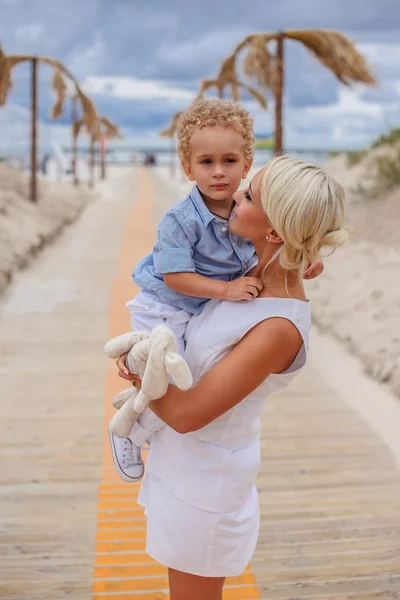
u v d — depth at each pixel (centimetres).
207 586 221
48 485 459
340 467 487
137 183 4688
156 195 3412
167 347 191
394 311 852
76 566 361
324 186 183
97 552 376
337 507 428
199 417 195
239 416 207
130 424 217
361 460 500
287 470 482
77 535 394
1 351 773
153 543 220
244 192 202
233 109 211
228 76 1382
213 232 212
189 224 209
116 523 409
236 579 350
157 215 2292
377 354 727
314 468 485
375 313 859
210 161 210
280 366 199
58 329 866
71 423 567
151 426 216
